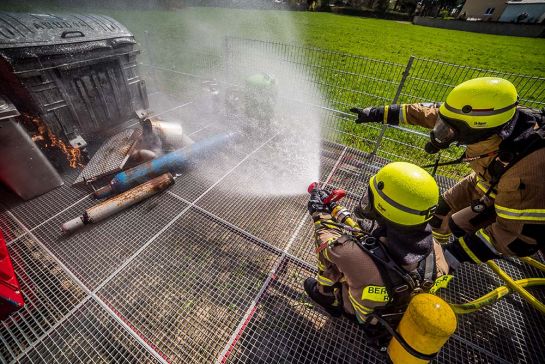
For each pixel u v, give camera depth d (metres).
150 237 2.87
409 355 1.32
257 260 2.72
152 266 2.61
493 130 1.58
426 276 1.34
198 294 2.42
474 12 41.69
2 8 14.41
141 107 4.42
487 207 2.14
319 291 2.11
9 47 2.68
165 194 3.39
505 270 2.76
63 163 3.63
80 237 2.82
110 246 2.76
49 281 2.45
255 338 2.15
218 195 3.42
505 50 20.38
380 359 2.06
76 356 2.02
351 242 1.46
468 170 4.09
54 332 2.13
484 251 1.70
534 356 2.15
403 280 1.29
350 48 15.33
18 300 2.19
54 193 3.32
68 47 3.12
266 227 3.05
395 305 1.38
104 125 3.96
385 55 14.07
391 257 1.31
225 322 2.25
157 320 2.23
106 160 3.49
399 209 1.21
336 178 3.77
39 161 3.10
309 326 2.24
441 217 2.80
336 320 2.28
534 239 1.49
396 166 1.28
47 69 3.03
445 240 2.87
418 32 27.73
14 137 2.81
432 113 2.20
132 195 3.14
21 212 3.06
